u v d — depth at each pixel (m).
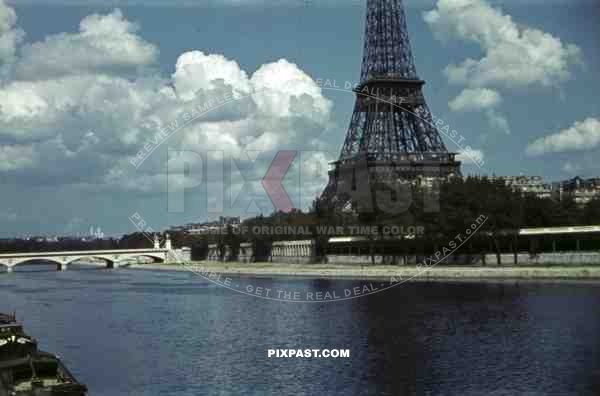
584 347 143.25
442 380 123.38
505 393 115.69
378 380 124.69
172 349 155.12
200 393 119.56
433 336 159.50
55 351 156.12
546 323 168.75
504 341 151.75
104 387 124.62
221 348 154.38
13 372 101.25
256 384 124.12
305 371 131.75
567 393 114.69
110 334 177.75
